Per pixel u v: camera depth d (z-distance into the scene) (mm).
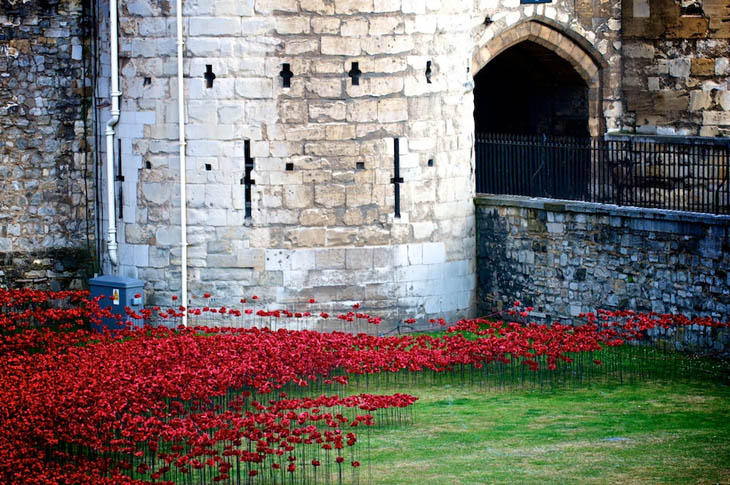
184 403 20781
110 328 25344
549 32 30203
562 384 22031
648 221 23875
